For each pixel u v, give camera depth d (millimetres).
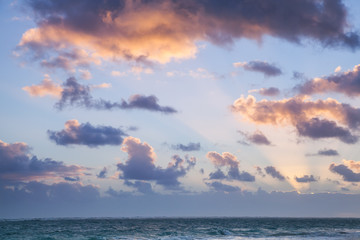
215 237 60156
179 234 69812
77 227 113062
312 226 118062
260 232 75688
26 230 92375
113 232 80000
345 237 59094
